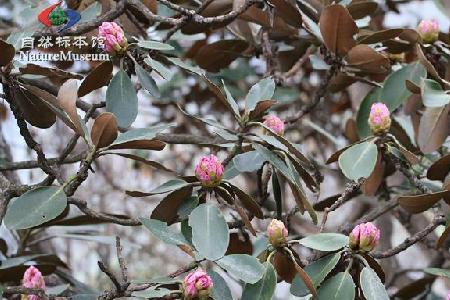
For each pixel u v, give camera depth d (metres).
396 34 2.80
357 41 2.81
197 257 2.48
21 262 2.85
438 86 2.70
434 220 2.61
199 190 2.54
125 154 2.55
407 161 2.72
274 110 3.64
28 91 2.58
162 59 2.88
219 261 2.45
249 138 2.64
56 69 2.54
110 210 4.77
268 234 2.50
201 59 3.03
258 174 2.76
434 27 2.87
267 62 3.00
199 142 2.97
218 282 2.47
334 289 2.46
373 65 2.82
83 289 3.00
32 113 2.64
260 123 2.62
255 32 3.08
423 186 2.71
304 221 3.50
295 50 3.07
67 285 2.79
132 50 2.61
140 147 2.51
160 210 2.55
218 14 2.89
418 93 2.77
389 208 2.85
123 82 2.57
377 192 3.04
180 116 3.78
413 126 2.95
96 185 4.80
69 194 2.51
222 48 3.02
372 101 2.94
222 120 3.69
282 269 2.53
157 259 5.28
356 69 2.87
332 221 4.40
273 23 2.89
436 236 3.29
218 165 2.52
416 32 2.86
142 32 2.82
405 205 2.61
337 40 2.78
